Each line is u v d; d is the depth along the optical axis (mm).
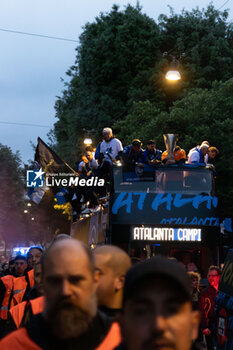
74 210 26875
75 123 59531
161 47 58312
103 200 20312
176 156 21500
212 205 20062
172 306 2461
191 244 19500
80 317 3676
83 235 23734
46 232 74000
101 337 3779
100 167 22906
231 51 56594
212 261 19688
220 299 8844
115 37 58781
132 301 2480
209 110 42438
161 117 42938
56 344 3697
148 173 19859
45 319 3748
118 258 5121
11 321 8297
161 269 2475
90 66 58531
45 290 3738
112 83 57781
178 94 54281
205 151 22516
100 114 56781
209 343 13094
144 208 19422
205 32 57938
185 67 55031
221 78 55875
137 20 58344
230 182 40000
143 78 56062
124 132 47594
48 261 3727
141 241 19172
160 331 2412
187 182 20094
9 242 144625
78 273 3691
